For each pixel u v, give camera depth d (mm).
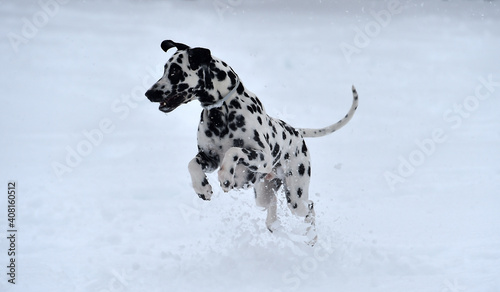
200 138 7223
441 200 10281
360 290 6230
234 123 7035
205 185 6926
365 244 7742
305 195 8227
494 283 6184
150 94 6691
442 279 6488
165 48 7348
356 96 8828
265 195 8289
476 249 7523
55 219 9133
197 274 6637
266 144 7160
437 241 7953
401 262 6930
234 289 6270
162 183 11391
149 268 6895
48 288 6145
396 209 9719
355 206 9930
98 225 8914
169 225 8969
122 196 10539
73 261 7145
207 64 6855
